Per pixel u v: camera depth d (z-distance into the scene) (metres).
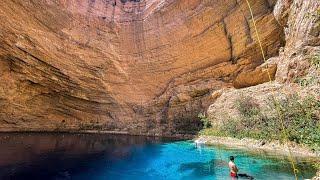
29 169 6.76
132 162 8.27
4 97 14.17
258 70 13.70
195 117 15.87
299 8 10.91
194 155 9.09
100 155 9.28
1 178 5.80
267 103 11.04
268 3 13.31
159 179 6.40
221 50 15.74
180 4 16.41
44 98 16.62
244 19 14.20
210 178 6.21
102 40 17.27
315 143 7.79
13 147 9.98
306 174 5.78
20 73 14.14
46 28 13.66
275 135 9.54
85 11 16.61
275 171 6.21
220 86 15.50
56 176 6.28
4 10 11.34
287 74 11.28
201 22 15.80
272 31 13.34
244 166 6.95
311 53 9.87
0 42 12.19
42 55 14.01
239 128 11.80
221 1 14.74
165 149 10.63
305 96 9.66
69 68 15.70
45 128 17.00
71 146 11.08
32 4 12.51
